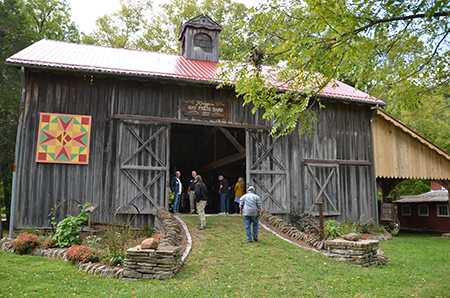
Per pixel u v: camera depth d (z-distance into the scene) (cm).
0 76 2050
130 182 1198
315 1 636
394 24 721
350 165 1514
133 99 1248
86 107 1195
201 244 902
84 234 1012
